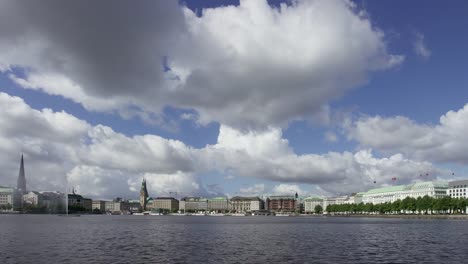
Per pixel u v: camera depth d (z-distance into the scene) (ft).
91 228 510.17
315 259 225.97
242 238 363.97
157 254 242.17
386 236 382.83
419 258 230.27
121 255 236.43
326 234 416.87
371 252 256.52
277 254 245.86
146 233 423.23
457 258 230.07
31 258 222.89
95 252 249.55
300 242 323.37
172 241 328.29
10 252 247.29
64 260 216.13
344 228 537.65
